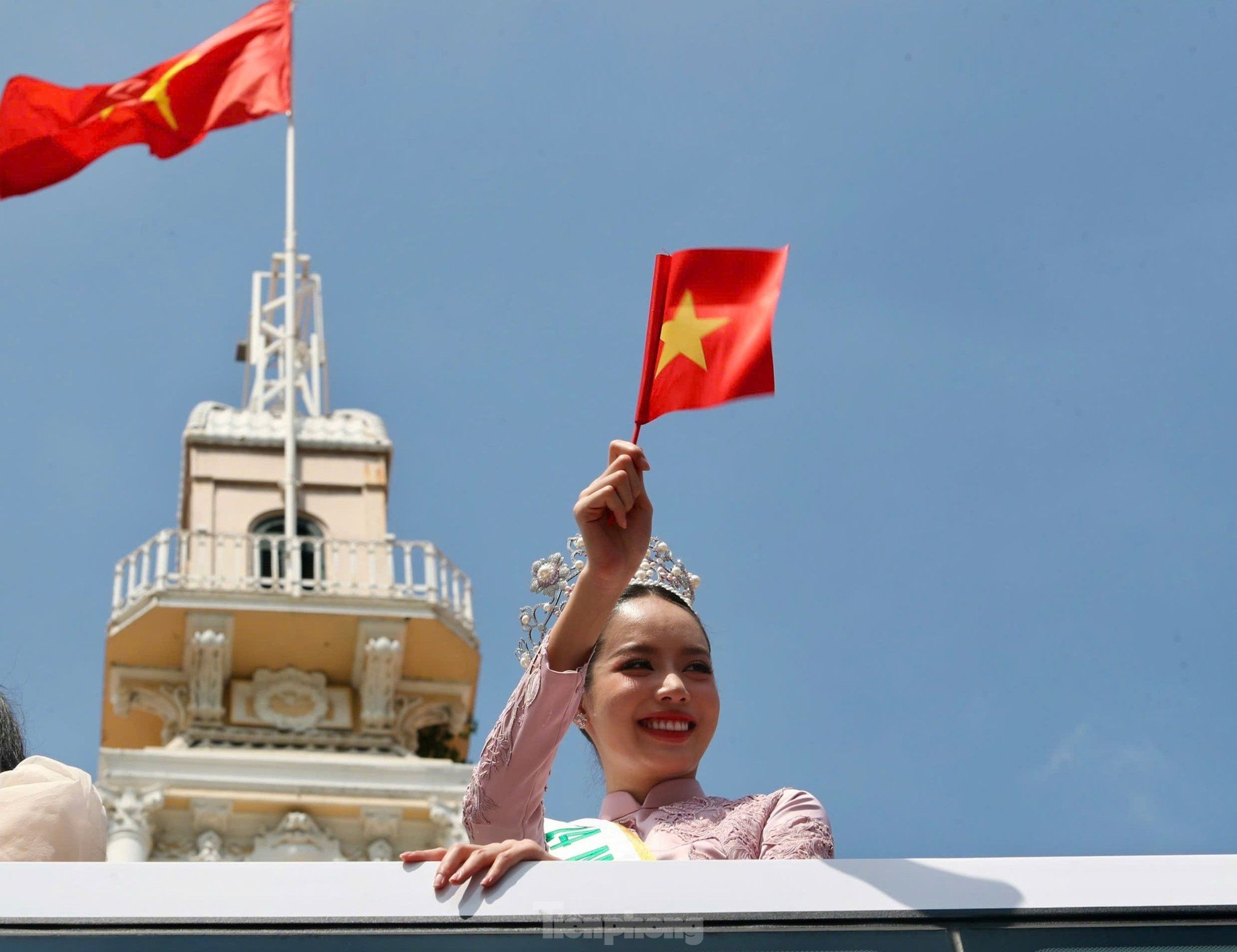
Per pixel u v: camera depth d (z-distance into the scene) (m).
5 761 5.26
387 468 27.91
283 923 4.20
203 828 23.38
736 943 4.24
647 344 5.35
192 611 25.14
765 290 5.38
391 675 25.23
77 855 4.86
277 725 25.02
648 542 4.99
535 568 5.76
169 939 4.16
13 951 4.12
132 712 25.38
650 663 5.57
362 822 23.62
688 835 5.16
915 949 4.25
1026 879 4.35
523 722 4.97
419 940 4.20
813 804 5.19
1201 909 4.30
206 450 27.45
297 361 29.28
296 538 26.25
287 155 30.19
